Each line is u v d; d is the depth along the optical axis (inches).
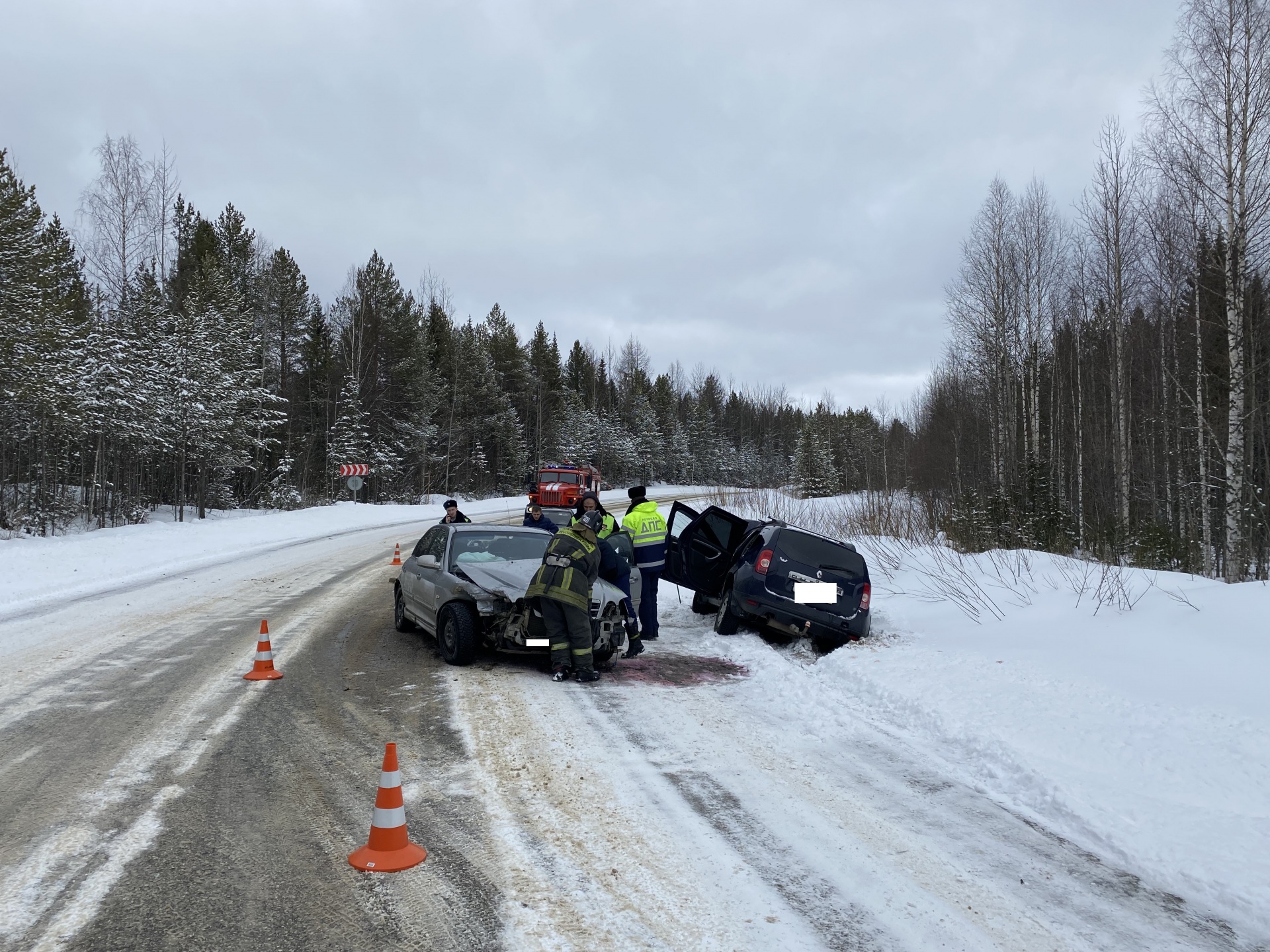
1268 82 605.6
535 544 349.1
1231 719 207.5
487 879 133.3
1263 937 122.0
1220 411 798.5
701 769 191.5
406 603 352.2
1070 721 218.1
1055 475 1221.7
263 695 246.1
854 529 820.0
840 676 290.0
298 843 144.5
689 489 3184.1
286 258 1770.4
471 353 2274.9
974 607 396.5
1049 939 119.6
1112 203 967.6
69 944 109.3
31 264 864.9
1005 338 1200.2
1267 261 631.8
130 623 362.6
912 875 139.7
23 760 184.1
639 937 116.2
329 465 1665.8
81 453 1150.3
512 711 236.7
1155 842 151.3
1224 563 717.9
